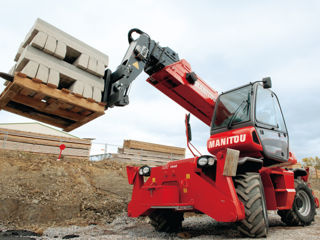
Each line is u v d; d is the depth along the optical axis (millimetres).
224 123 4707
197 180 3896
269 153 4371
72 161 9812
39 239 3855
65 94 3480
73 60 4004
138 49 4516
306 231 4324
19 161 7734
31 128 20453
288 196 4945
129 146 13078
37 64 3338
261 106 4637
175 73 5156
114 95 3961
